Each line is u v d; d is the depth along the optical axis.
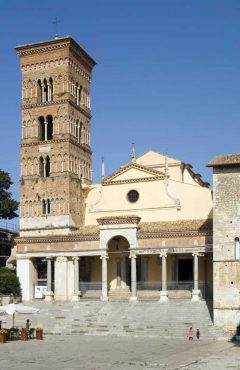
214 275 78.56
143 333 78.50
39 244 100.94
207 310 81.88
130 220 93.81
